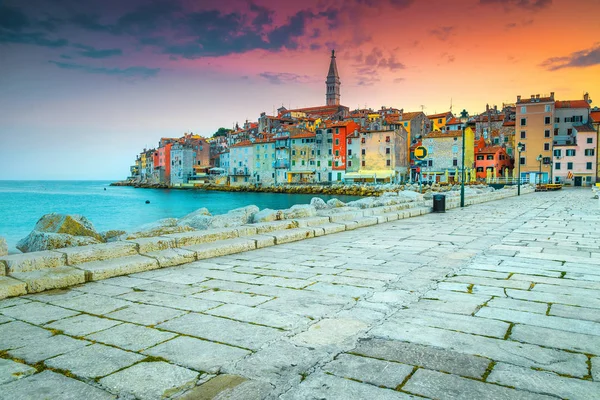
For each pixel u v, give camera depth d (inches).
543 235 446.9
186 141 5506.9
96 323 175.6
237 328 167.5
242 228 399.9
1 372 130.8
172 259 299.3
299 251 359.3
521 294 213.9
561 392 116.6
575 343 150.3
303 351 144.6
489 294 214.7
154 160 6353.3
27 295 220.4
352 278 253.6
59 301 209.0
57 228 498.6
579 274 258.8
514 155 3400.6
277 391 118.1
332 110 5689.0
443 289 225.8
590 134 3029.0
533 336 156.9
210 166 5497.1
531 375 126.3
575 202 1112.8
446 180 3270.2
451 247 371.9
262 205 2802.7
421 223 591.5
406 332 161.6
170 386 121.4
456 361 135.9
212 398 114.8
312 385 121.2
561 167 3110.2
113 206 2748.5
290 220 471.5
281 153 4141.2
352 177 3590.1
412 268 281.9
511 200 1250.6
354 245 390.3
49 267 256.2
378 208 660.1
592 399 113.1
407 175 3693.4
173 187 5354.3
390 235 461.7
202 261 315.9
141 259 283.9
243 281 249.3
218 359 138.9
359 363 134.9
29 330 167.6
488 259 311.6
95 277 253.4
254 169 4463.6
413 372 128.6
